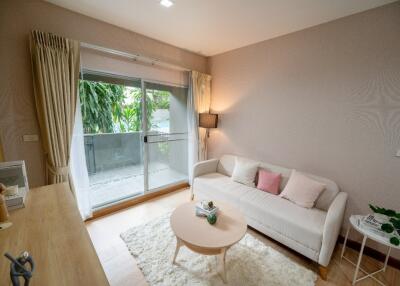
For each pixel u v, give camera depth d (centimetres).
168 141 344
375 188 203
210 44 307
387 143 193
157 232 223
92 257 90
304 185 226
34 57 191
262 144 304
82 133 231
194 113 352
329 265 188
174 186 355
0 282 75
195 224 175
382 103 193
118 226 237
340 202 190
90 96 250
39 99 198
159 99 321
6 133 190
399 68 182
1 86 184
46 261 86
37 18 195
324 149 238
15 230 108
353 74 209
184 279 161
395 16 181
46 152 208
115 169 296
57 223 116
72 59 210
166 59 310
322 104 235
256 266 177
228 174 323
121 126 288
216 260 182
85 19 224
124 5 202
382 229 153
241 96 327
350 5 189
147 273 166
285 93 269
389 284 168
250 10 205
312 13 207
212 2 192
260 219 215
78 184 235
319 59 234
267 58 285
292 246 190
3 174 145
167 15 220
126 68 269
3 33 180
